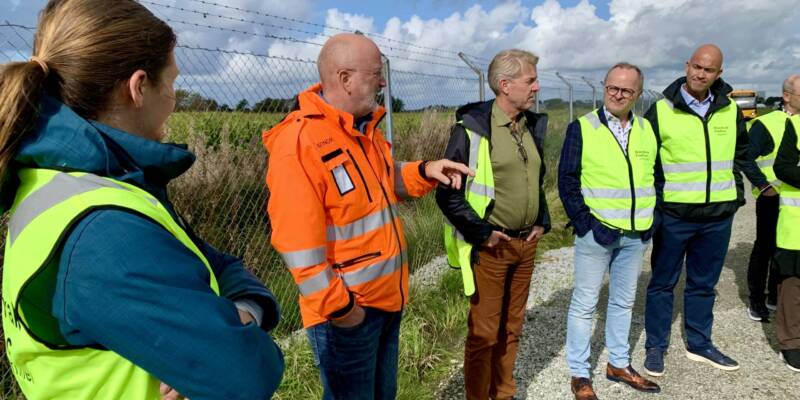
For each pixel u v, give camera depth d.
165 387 0.88
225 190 3.60
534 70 2.46
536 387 3.19
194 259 0.86
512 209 2.53
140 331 0.76
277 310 1.12
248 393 0.84
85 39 0.86
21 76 0.80
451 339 3.78
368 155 1.88
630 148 2.88
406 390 2.94
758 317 4.07
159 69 0.95
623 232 2.90
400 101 5.62
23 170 0.85
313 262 1.64
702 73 3.04
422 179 2.18
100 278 0.74
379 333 1.90
